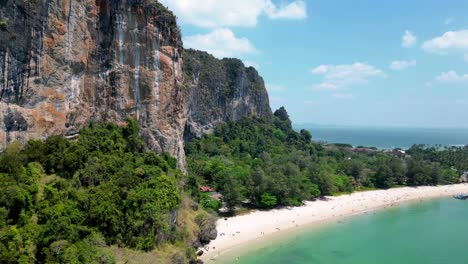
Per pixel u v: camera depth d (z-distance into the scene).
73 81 70.56
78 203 51.72
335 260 69.69
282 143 193.50
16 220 46.44
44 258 42.81
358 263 68.75
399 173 138.25
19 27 59.97
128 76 79.25
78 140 66.75
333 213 100.75
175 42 87.88
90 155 62.75
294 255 70.75
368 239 82.25
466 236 86.31
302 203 107.25
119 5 77.00
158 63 82.69
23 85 61.25
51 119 65.81
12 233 42.28
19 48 60.16
